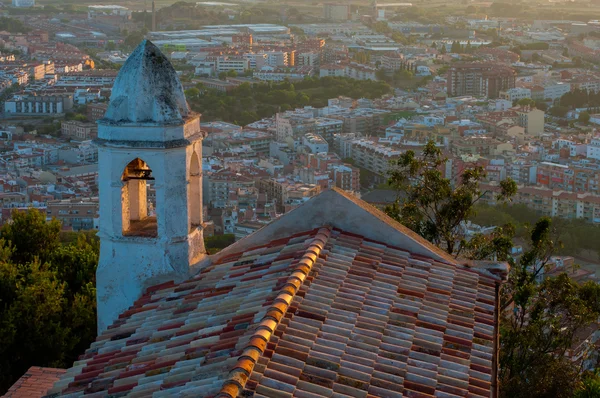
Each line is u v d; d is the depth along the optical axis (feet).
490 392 82.79
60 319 167.32
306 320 88.07
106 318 108.37
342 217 109.40
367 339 86.89
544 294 158.61
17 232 193.06
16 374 159.33
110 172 105.60
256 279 99.60
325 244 104.47
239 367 76.74
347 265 100.83
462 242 169.58
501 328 148.56
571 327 164.35
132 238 106.73
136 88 103.96
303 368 80.12
